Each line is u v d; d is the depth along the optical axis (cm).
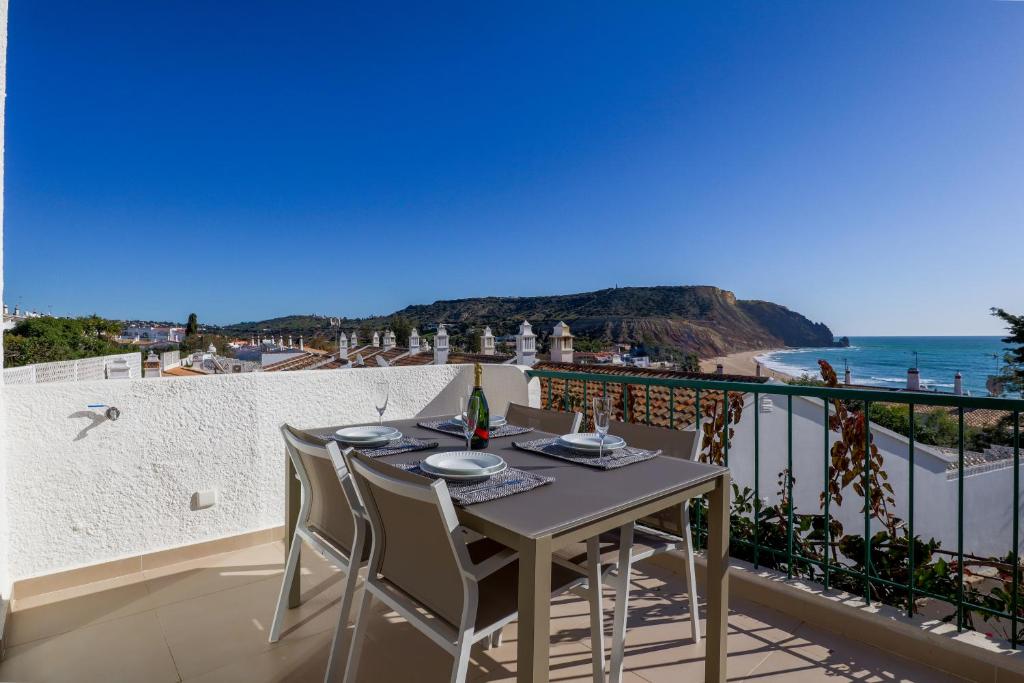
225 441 293
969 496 953
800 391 225
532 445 200
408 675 182
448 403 409
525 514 125
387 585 152
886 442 850
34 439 239
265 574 265
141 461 267
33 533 239
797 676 181
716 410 311
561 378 350
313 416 329
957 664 179
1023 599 201
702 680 179
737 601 236
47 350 2219
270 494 309
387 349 2742
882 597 240
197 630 213
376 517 151
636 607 232
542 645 114
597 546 163
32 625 216
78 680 180
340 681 176
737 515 289
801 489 859
